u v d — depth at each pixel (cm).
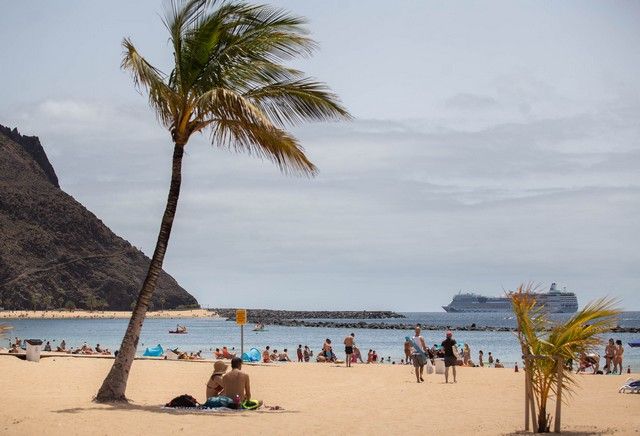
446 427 1243
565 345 1118
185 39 1564
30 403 1412
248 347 8994
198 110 1557
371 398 1812
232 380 1456
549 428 1156
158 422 1205
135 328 1538
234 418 1288
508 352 7856
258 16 1580
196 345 9525
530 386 1154
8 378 1952
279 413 1403
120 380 1512
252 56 1596
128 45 1520
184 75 1566
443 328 16425
